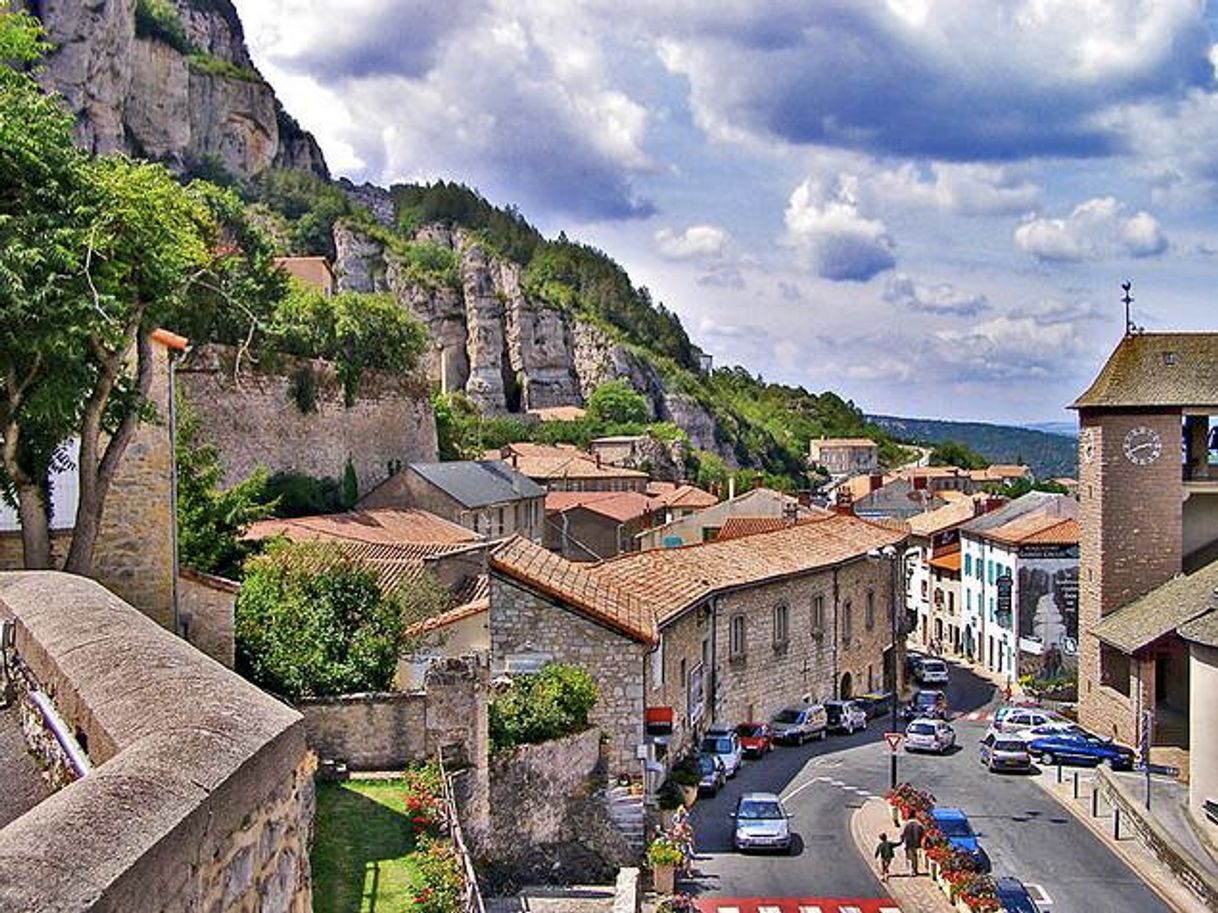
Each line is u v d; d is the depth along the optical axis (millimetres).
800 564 44188
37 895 4250
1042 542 61531
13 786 8234
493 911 20391
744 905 26516
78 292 18797
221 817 6012
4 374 18953
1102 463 48438
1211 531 49344
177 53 133250
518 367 173250
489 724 23219
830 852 30609
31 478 20562
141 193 20844
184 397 46812
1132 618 46062
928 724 44156
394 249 169000
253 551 29766
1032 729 43875
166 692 7211
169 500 23203
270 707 7621
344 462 68875
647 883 25219
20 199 19438
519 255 199250
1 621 10945
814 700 45750
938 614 78750
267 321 59312
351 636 24312
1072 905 27875
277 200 158875
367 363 72375
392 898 15859
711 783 34562
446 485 71688
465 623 31453
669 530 70812
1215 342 48875
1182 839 32750
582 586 29766
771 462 188625
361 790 19797
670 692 32500
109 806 5219
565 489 110438
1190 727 36906
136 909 4812
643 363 179750
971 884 26062
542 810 23516
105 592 11531
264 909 6805
